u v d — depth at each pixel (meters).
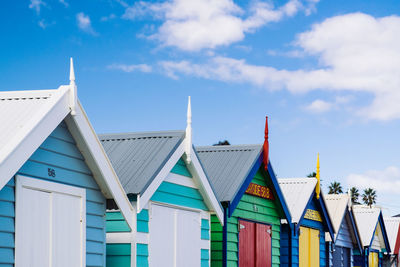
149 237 12.47
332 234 23.42
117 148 13.38
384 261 34.47
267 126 17.66
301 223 20.88
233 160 17.02
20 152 8.73
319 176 21.83
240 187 16.06
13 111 9.74
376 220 30.44
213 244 15.94
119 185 10.99
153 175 12.15
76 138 10.18
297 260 20.41
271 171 18.05
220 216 15.02
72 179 10.17
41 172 9.50
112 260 12.09
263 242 17.94
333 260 25.33
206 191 14.38
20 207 9.02
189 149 13.50
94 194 10.73
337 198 26.52
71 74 9.83
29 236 9.16
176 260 13.37
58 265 9.71
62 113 9.62
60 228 9.83
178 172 13.59
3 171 8.42
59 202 9.86
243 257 16.72
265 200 18.28
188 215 13.99
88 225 10.53
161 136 13.41
